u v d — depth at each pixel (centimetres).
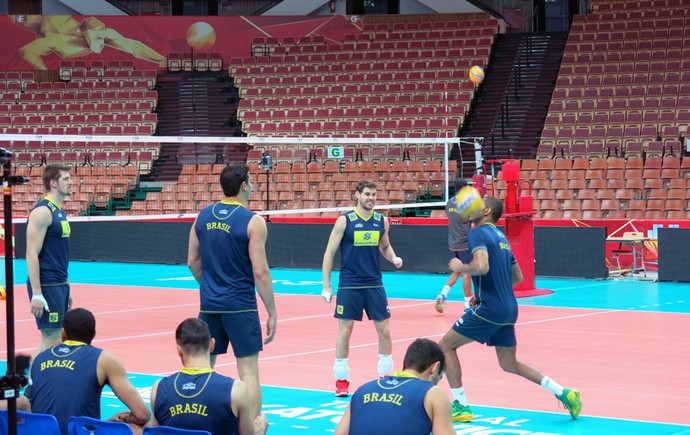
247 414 504
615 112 2661
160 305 1516
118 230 2309
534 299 1524
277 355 1048
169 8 3672
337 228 854
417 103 2959
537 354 1035
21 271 2142
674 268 1744
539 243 1869
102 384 553
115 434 470
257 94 3197
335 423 740
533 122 2883
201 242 690
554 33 3281
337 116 2953
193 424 495
